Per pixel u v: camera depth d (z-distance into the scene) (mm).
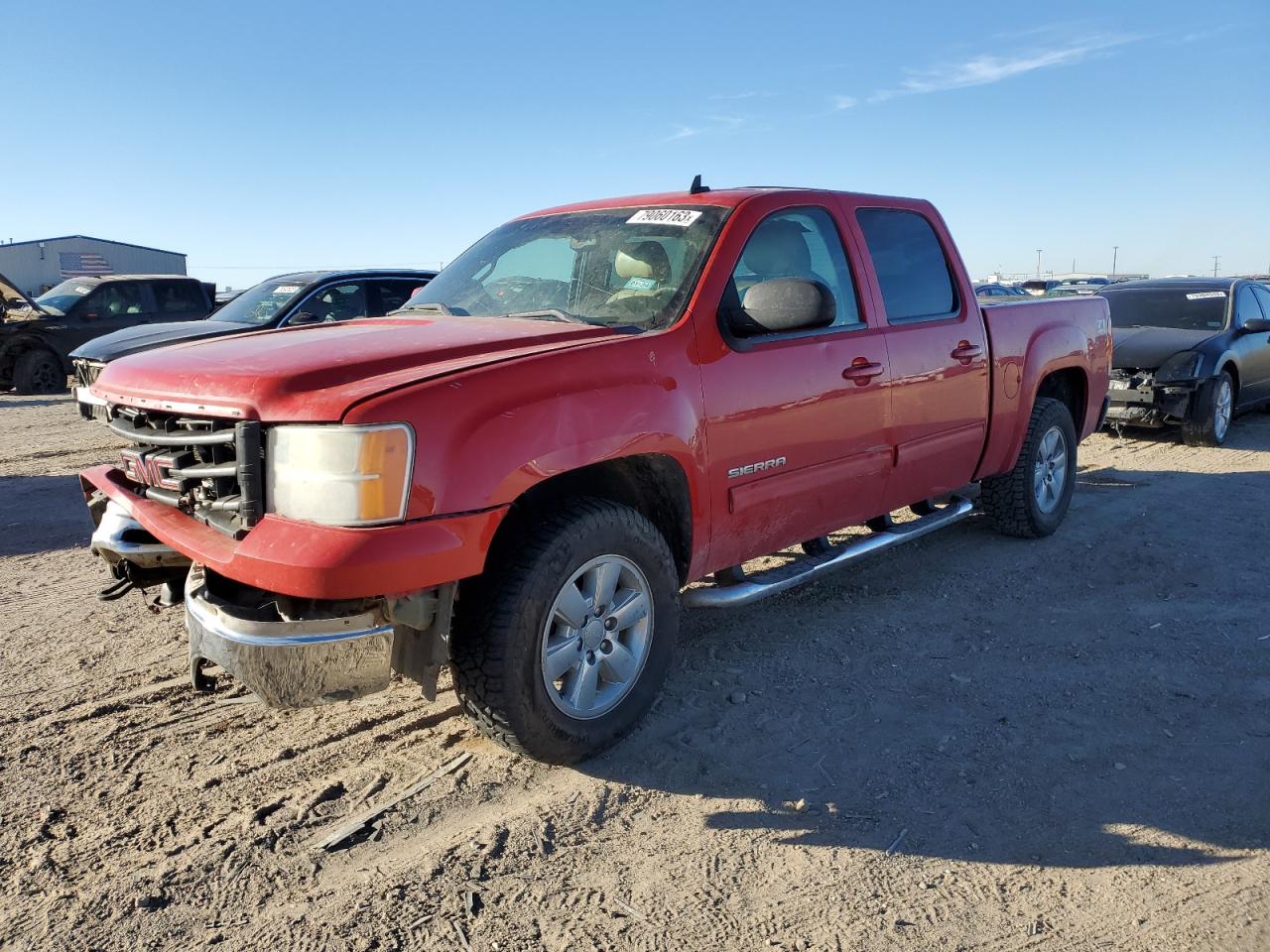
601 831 3055
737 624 4805
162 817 3100
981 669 4270
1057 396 6605
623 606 3469
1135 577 5496
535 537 3164
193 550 2998
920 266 5047
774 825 3094
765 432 3936
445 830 3047
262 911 2654
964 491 6262
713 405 3699
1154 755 3525
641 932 2592
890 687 4090
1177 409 9672
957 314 5156
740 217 4035
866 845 2994
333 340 3381
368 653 2855
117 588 3756
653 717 3811
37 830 3021
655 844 2990
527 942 2545
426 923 2613
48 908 2654
